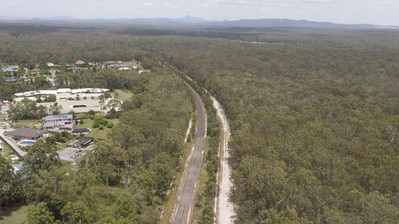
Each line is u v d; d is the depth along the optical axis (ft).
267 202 263.90
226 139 459.32
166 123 436.76
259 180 269.03
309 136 352.90
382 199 236.22
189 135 457.68
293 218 223.30
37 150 302.86
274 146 327.47
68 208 237.86
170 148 374.43
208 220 264.31
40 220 234.99
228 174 360.48
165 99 558.97
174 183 337.31
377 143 358.02
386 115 487.20
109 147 326.85
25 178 290.97
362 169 286.46
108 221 221.87
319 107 518.78
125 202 246.47
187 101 586.86
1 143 420.36
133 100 560.61
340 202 246.68
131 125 395.96
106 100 626.64
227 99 584.40
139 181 292.40
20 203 287.48
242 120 442.50
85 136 448.65
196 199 311.47
